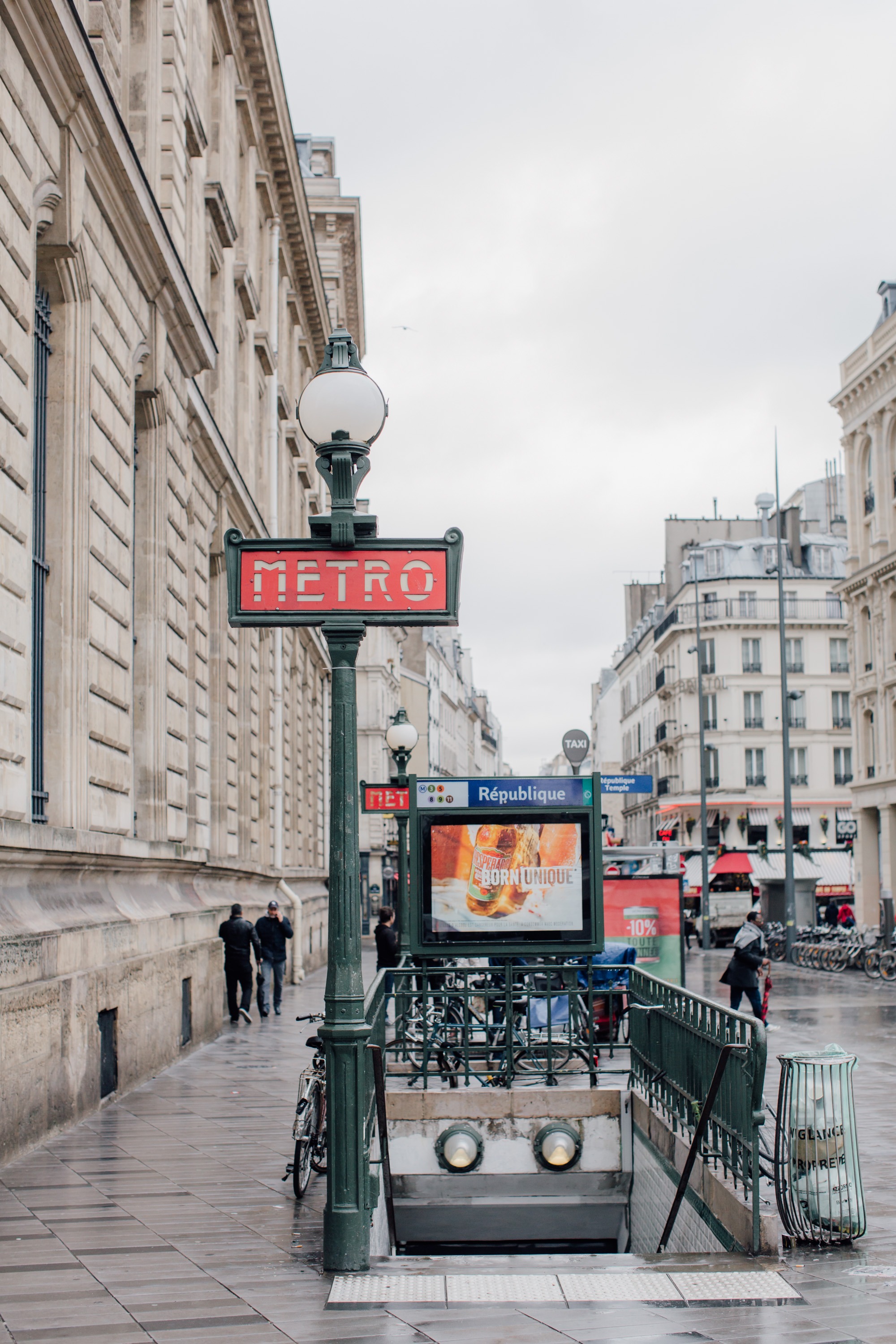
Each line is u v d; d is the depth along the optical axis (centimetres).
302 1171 827
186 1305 602
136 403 1557
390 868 7219
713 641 7369
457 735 13050
